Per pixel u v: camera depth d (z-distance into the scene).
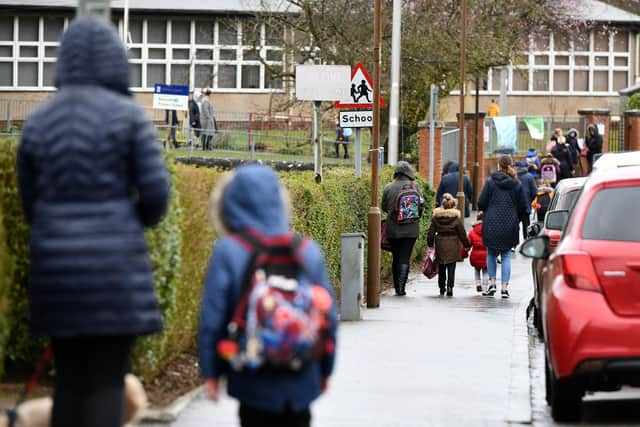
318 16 88.06
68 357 13.37
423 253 60.81
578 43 150.00
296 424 12.59
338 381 24.41
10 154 19.69
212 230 26.41
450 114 146.25
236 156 88.06
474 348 29.50
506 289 43.78
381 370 25.91
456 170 76.50
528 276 53.34
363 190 48.41
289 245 12.41
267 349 11.91
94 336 13.19
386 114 95.88
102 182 13.33
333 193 41.62
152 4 133.75
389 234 44.56
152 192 13.44
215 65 135.50
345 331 32.84
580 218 21.36
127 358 13.79
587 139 103.50
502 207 43.50
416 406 21.91
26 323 20.38
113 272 13.07
